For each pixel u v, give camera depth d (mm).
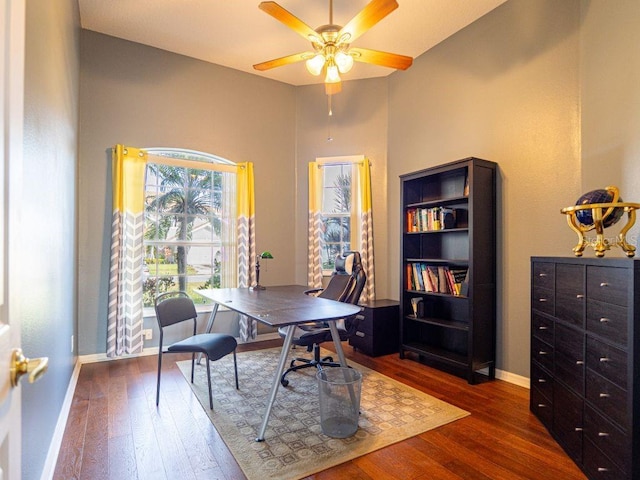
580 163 2635
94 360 3553
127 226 3697
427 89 3984
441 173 3633
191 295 4230
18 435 812
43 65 1751
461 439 2141
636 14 2062
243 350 3998
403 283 3803
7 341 736
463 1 3184
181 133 4090
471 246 3094
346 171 4742
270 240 4641
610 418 1610
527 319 2990
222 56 4156
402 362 3615
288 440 2113
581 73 2627
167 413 2447
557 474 1816
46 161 1821
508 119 3160
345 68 2736
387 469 1852
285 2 3227
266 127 4637
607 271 1657
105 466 1857
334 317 2229
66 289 2570
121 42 3787
